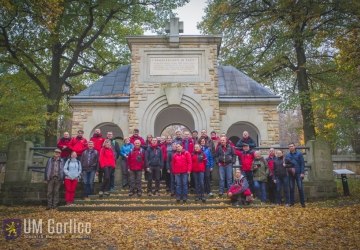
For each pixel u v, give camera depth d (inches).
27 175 537.3
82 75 1130.0
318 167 543.8
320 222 345.4
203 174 468.1
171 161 498.3
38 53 931.3
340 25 783.1
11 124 666.8
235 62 1018.7
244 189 452.4
